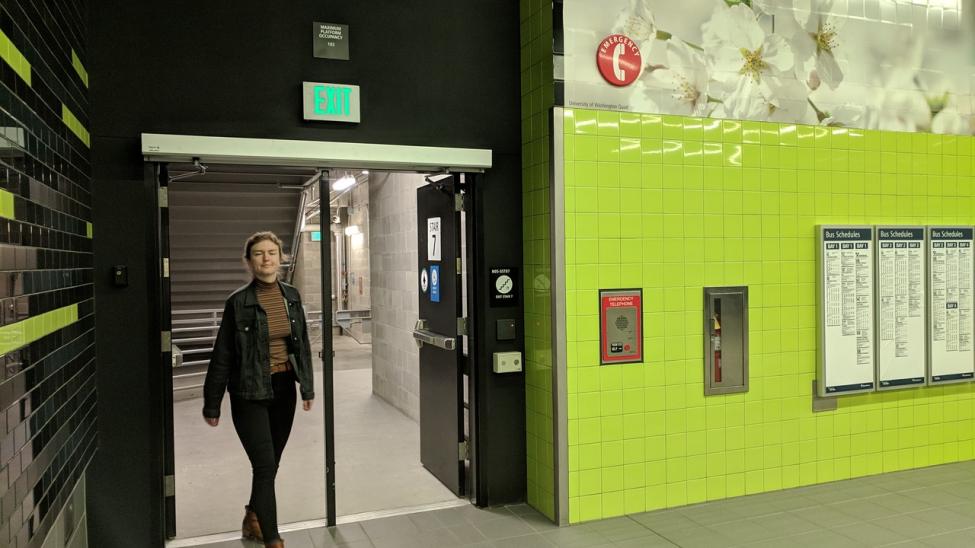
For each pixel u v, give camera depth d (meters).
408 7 4.18
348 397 8.04
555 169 4.01
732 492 4.43
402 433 6.25
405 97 4.18
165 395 3.73
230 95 3.80
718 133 4.38
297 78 3.93
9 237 1.96
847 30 4.75
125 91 3.61
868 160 4.79
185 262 7.74
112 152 3.58
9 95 1.99
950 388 5.07
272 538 3.47
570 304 4.04
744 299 4.43
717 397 4.38
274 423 3.74
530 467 4.39
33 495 2.17
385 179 7.73
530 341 4.36
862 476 4.79
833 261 4.62
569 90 4.05
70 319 2.86
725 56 4.42
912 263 4.86
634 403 4.18
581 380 4.07
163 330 3.71
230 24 3.80
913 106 4.94
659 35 4.27
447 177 4.60
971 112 5.14
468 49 4.33
